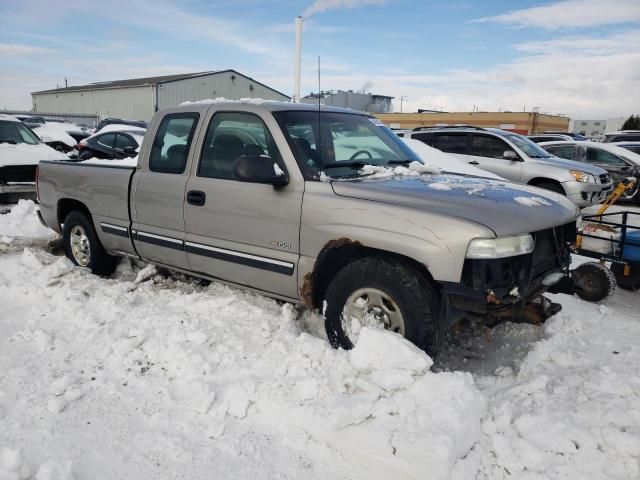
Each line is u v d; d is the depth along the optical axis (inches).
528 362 142.9
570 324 167.6
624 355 144.9
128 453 106.5
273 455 106.9
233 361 135.3
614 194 233.8
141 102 1747.0
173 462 104.3
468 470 100.2
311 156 151.6
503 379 137.8
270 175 142.3
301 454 107.3
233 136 163.0
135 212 189.6
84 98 2075.5
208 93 1785.2
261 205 152.0
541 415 109.3
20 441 108.7
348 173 154.3
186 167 172.6
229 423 116.0
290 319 158.7
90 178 206.7
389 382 115.3
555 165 406.3
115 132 497.7
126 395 126.2
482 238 120.5
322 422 110.5
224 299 170.2
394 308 131.3
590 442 102.3
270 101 169.0
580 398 117.4
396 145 186.4
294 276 148.0
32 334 155.8
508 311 126.6
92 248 213.9
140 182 185.8
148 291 189.3
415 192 137.6
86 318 163.5
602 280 196.2
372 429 107.5
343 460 105.7
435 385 114.0
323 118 168.6
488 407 118.0
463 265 121.6
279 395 119.6
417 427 106.0
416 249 124.9
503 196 142.6
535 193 155.8
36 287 191.3
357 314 138.6
